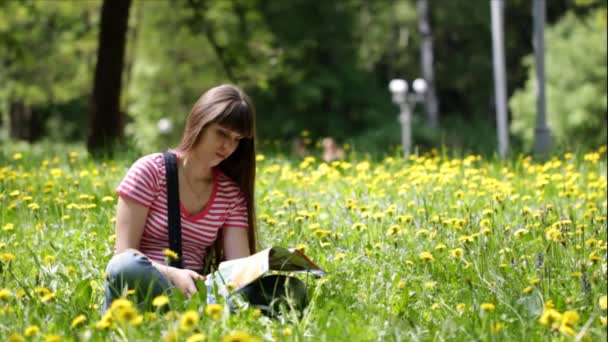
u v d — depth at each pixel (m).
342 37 40.62
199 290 3.78
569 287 4.15
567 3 46.81
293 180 7.80
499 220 5.97
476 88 51.56
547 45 34.41
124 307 2.99
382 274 4.50
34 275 4.47
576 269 4.39
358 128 42.56
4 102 38.78
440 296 4.11
